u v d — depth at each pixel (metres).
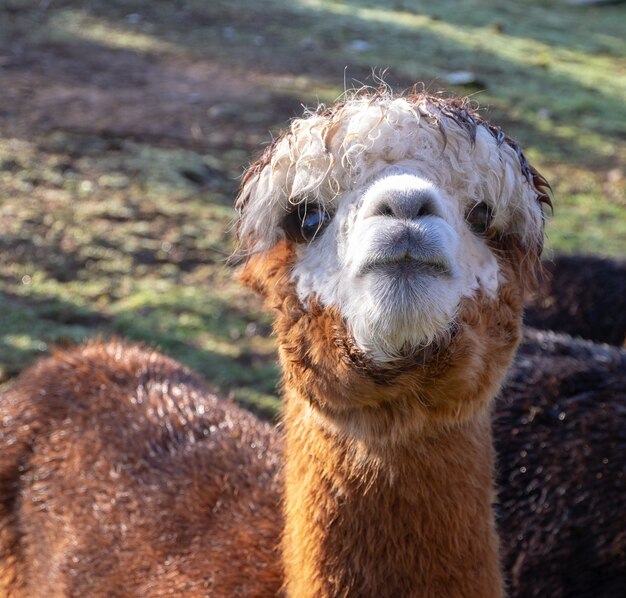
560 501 4.60
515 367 4.98
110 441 4.09
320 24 17.48
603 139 13.91
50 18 14.94
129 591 3.63
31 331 6.80
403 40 17.53
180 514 3.72
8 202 8.79
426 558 2.87
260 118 12.06
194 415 4.25
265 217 2.95
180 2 17.02
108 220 8.77
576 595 4.54
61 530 3.95
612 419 4.68
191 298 7.70
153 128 11.20
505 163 2.84
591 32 22.44
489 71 16.48
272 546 3.43
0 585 4.16
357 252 2.54
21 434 4.29
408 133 2.70
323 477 2.92
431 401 2.69
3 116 10.81
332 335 2.67
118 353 4.66
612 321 7.29
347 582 2.90
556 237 10.16
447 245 2.51
